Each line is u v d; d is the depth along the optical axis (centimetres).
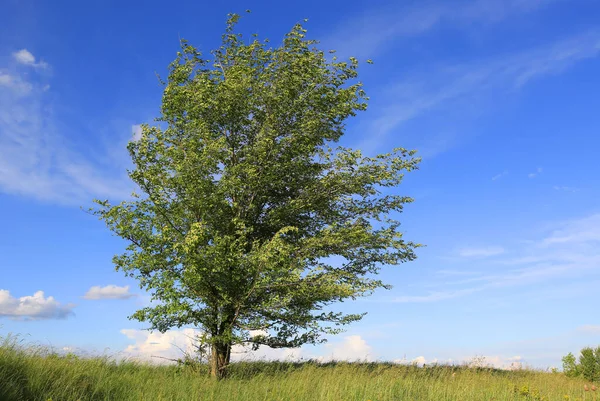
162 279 1391
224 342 1433
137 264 1366
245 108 1551
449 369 1659
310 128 1559
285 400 1077
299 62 1586
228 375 1459
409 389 1233
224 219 1509
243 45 1673
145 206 1387
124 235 1377
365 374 1411
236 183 1463
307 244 1520
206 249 1369
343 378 1283
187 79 1600
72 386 984
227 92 1513
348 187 1590
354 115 1642
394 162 1582
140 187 1405
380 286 1523
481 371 1691
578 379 1845
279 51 1628
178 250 1373
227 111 1524
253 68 1605
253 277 1438
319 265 1513
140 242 1403
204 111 1546
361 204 1664
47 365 1036
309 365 1538
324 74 1644
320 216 1673
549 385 1515
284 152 1564
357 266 1641
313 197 1587
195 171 1400
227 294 1452
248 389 1166
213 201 1416
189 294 1445
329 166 1609
